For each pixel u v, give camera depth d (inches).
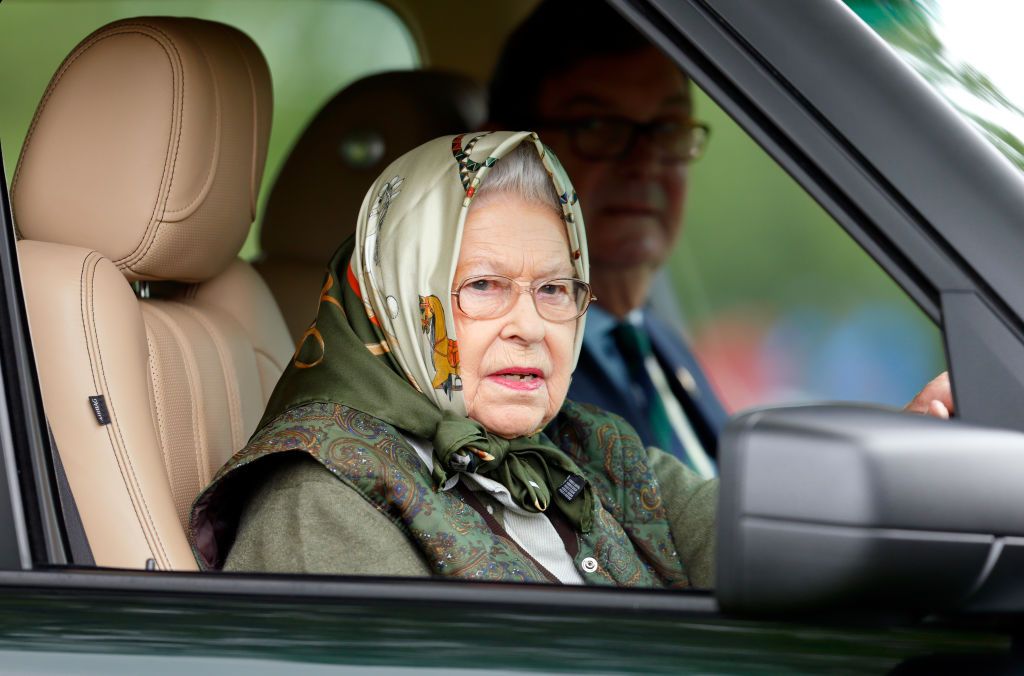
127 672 188.5
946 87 272.4
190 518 279.6
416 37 440.1
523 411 289.6
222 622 192.4
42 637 193.2
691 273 491.5
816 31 187.2
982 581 162.2
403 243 283.7
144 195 286.8
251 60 314.2
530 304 288.5
